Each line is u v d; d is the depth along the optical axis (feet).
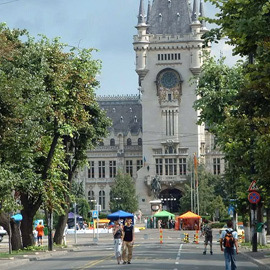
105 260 186.29
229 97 233.76
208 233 217.36
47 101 183.21
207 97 236.02
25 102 177.17
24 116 168.96
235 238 131.85
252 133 164.14
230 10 120.88
